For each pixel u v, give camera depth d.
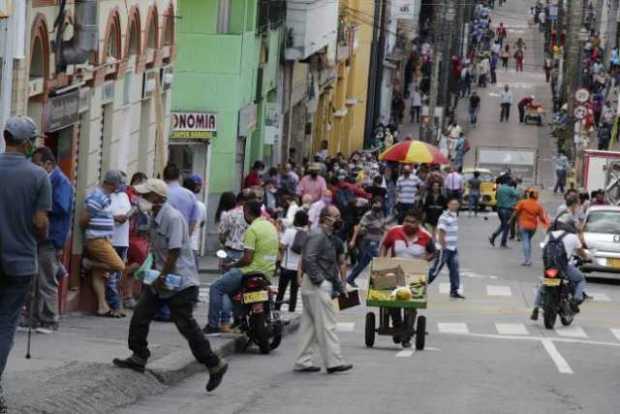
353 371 27.86
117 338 28.44
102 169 39.94
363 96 107.31
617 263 54.97
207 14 58.50
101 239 32.88
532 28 184.38
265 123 68.00
